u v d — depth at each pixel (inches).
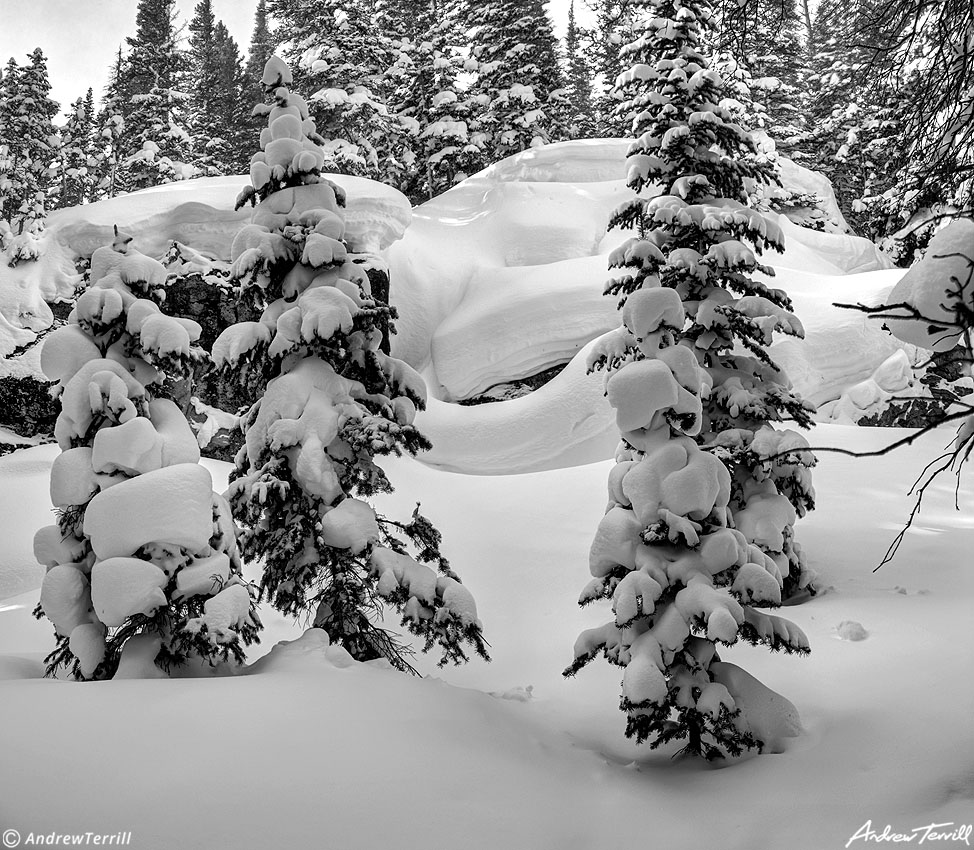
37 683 259.8
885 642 391.9
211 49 2305.6
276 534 370.3
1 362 805.2
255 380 404.2
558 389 890.1
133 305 340.8
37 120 1325.0
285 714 245.3
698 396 307.1
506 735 279.4
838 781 250.4
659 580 287.6
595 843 223.0
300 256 398.9
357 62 1393.9
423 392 400.8
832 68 1200.2
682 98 525.7
